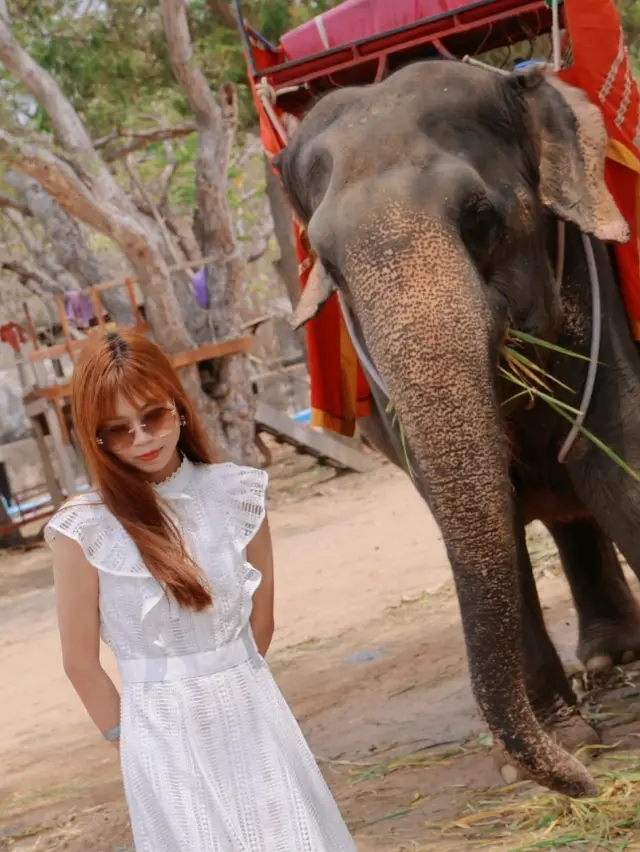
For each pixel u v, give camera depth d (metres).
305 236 4.69
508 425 4.28
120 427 2.71
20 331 18.53
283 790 2.74
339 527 12.78
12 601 13.37
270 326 24.44
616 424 4.09
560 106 3.98
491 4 4.44
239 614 2.81
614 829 3.47
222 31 16.33
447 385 3.31
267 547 2.93
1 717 7.93
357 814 4.17
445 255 3.48
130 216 14.84
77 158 15.28
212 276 16.88
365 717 5.59
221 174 16.41
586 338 4.10
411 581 9.11
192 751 2.72
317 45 4.95
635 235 4.20
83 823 5.13
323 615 8.61
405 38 4.60
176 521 2.79
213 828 2.68
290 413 23.39
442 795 4.19
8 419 26.80
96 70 16.56
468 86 3.96
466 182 3.65
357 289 3.51
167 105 19.69
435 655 6.52
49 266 24.25
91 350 2.72
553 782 3.47
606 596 5.47
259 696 2.80
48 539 2.79
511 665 3.33
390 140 3.80
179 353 15.59
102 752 6.43
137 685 2.77
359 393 5.07
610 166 4.22
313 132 4.08
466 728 4.98
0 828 5.34
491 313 3.53
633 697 4.89
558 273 4.05
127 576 2.74
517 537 4.36
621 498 4.07
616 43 4.16
